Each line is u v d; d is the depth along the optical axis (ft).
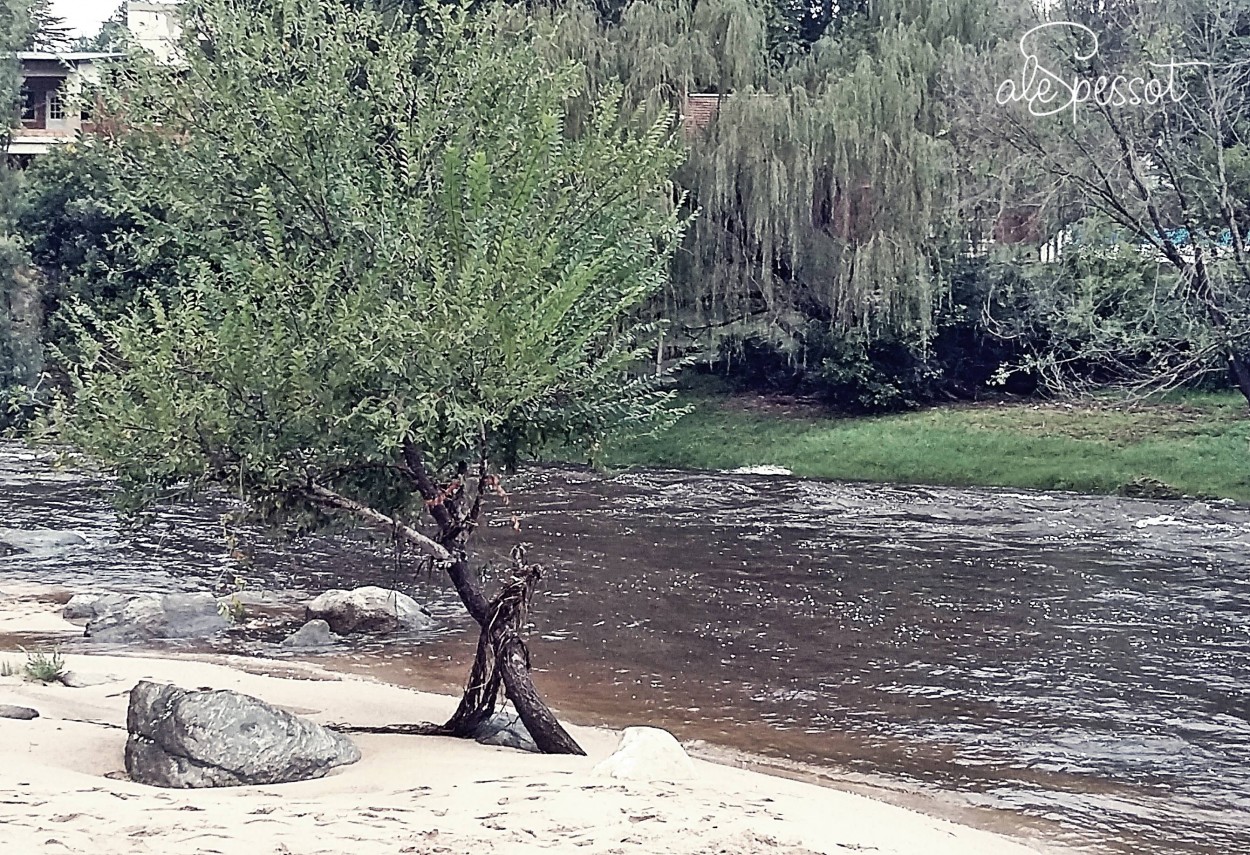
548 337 34.63
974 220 137.80
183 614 59.77
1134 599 67.87
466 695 38.58
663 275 40.34
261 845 23.72
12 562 76.23
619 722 44.47
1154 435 126.41
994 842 31.60
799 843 26.68
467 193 35.24
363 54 39.52
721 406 152.87
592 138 39.37
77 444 34.60
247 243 37.27
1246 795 37.45
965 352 150.61
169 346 33.68
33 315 129.70
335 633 59.31
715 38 138.82
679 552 82.69
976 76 125.39
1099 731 44.01
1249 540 88.33
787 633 59.26
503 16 43.06
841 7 186.19
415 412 33.01
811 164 133.59
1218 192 102.73
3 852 22.09
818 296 141.49
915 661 54.08
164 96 38.68
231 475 34.63
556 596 67.82
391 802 28.02
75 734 34.68
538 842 25.16
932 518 99.09
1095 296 120.26
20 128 158.40
